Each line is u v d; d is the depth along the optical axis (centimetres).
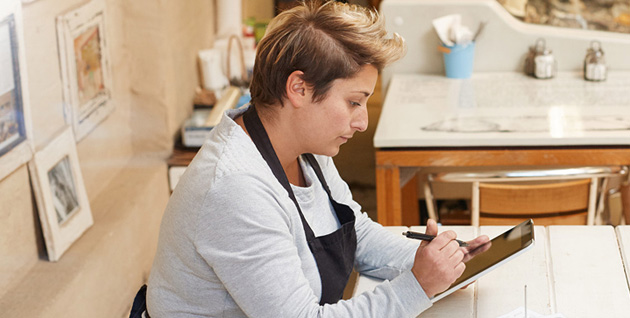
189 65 358
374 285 162
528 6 438
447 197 330
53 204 229
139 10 298
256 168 129
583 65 352
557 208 241
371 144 473
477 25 357
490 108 306
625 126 275
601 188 252
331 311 131
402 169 285
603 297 148
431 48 363
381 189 282
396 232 183
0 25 196
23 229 220
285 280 125
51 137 235
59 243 230
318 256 144
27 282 218
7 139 204
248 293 125
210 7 410
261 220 124
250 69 399
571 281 155
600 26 434
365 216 171
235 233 123
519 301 149
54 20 237
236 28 420
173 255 132
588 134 268
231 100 351
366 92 132
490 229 181
